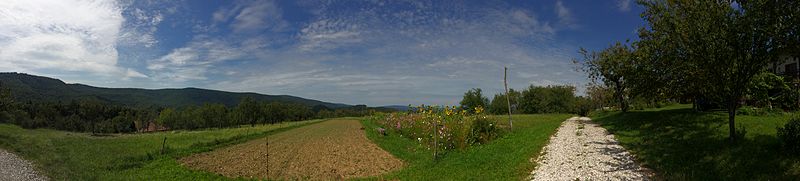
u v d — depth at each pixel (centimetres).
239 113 8988
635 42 2125
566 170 1224
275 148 2550
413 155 1950
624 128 2261
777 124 1590
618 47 3319
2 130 3950
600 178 1084
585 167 1244
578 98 6438
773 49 1113
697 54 1241
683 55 1366
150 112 10200
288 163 1916
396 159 1900
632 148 1510
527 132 2419
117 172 1711
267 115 9512
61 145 2694
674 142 1484
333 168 1742
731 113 1306
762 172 945
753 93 2006
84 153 2242
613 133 2112
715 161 1099
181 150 2342
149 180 1528
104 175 1631
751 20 1085
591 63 3859
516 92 8050
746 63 1201
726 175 970
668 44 1389
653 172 1115
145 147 2516
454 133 2136
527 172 1255
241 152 2362
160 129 10019
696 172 1033
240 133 3678
